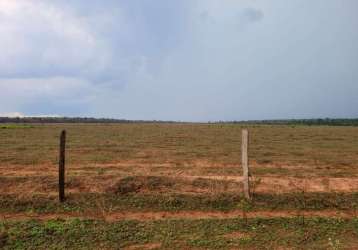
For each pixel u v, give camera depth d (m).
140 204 9.12
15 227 7.46
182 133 44.47
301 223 7.94
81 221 7.88
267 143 28.80
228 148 24.05
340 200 9.67
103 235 7.13
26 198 9.21
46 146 23.88
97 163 16.70
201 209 9.00
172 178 11.30
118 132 46.22
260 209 9.05
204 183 10.90
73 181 10.77
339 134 43.38
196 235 7.20
